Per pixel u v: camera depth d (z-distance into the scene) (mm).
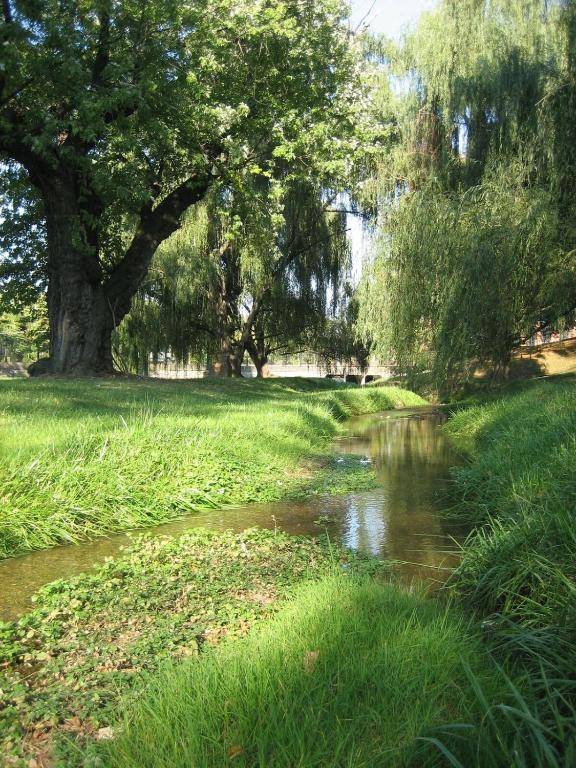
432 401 27234
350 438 14172
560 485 4949
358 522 6465
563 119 17281
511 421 10875
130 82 15773
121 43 16219
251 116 17688
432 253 16344
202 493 7148
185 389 17750
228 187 18703
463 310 15383
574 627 3115
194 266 27781
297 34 16859
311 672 2773
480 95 18641
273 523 6449
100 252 21391
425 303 16703
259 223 19234
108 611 4109
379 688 2623
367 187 21719
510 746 2285
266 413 12688
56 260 18406
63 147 15758
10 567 5094
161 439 8141
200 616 3963
